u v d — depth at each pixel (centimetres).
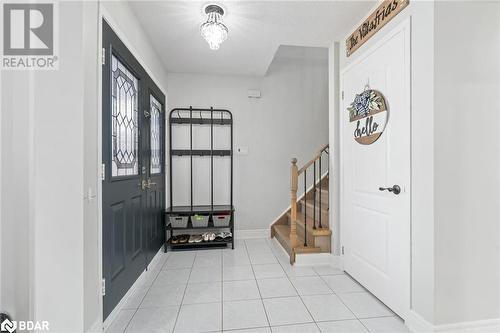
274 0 193
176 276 238
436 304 142
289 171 375
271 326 161
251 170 368
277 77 374
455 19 143
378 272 193
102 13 152
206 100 358
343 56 249
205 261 277
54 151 67
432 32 142
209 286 217
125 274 189
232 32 242
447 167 144
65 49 74
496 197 149
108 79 162
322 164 381
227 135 363
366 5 199
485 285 147
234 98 364
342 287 214
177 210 319
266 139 371
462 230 145
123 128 192
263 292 206
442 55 142
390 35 178
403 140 166
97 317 147
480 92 147
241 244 339
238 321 167
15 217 57
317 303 189
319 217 277
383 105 185
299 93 378
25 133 57
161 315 174
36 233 58
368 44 207
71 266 74
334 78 258
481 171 147
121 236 183
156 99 292
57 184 68
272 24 227
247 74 360
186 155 354
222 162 362
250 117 368
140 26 226
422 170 150
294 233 271
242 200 366
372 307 183
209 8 200
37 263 59
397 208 172
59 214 68
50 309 64
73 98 78
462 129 145
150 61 260
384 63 186
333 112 260
